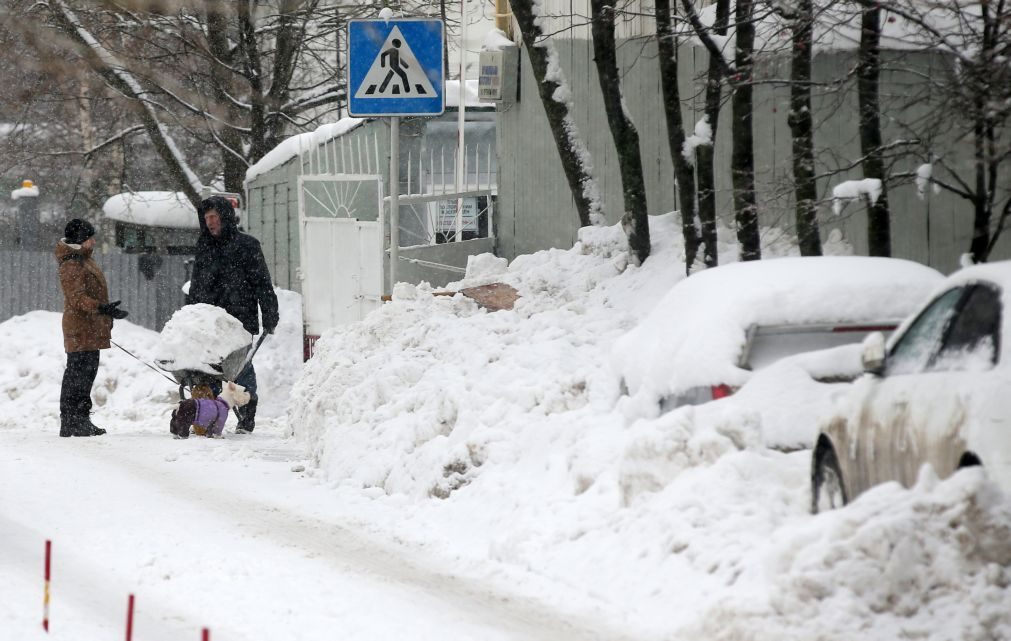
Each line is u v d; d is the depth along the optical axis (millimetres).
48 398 69562
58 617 22203
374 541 30141
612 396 33281
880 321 27125
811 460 25125
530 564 26422
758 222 46156
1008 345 18812
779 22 37125
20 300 84750
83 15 90250
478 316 45312
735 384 26672
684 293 30203
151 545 28922
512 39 68375
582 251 55000
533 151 65562
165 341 50875
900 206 42000
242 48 94812
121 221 100312
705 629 20594
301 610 22938
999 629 18328
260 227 83938
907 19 32281
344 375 44125
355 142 73000
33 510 33656
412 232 70062
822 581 19594
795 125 38125
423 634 21266
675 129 47125
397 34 53188
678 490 25094
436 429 36500
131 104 92938
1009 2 30797
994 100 28297
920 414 20453
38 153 106875
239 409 53844
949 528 19172
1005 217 35781
